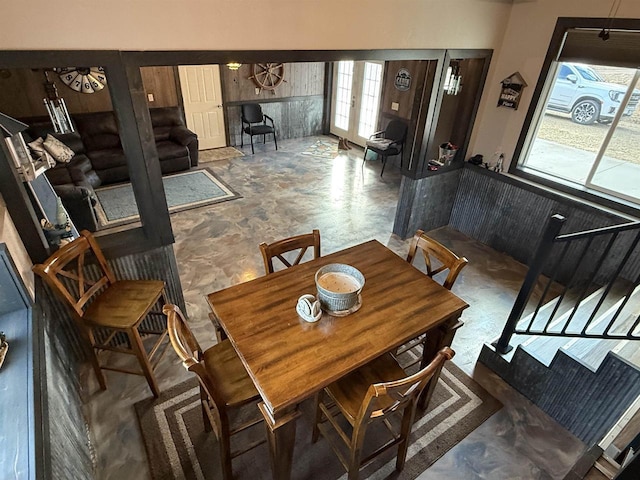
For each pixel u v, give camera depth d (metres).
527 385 2.55
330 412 2.15
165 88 6.39
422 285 2.21
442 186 4.31
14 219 2.08
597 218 3.36
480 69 3.80
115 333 2.75
